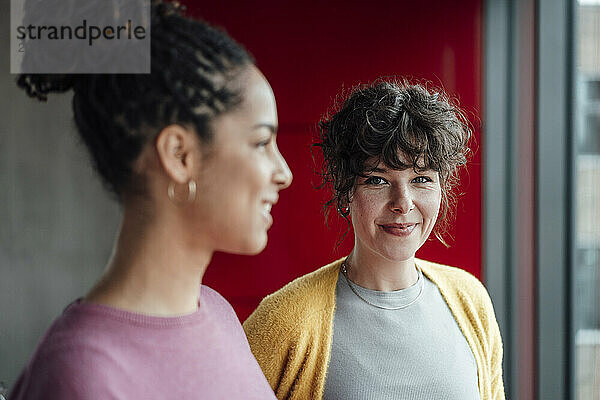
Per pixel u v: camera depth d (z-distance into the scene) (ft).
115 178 1.77
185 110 1.68
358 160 3.11
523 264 6.11
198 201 1.76
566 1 5.74
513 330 6.16
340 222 6.08
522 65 6.00
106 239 6.21
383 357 3.28
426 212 3.16
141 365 1.72
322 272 3.52
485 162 6.08
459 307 3.55
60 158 6.12
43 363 1.62
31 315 6.22
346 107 3.20
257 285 6.17
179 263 1.83
